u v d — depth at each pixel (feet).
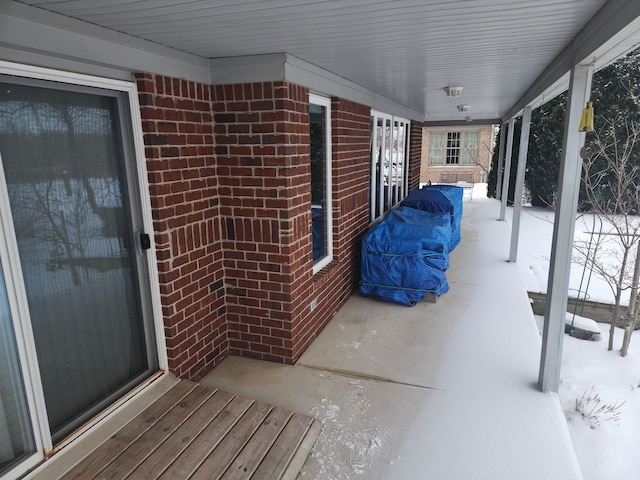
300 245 10.04
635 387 14.42
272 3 5.36
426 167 51.26
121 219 7.63
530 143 36.99
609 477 10.37
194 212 8.86
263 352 10.27
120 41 6.64
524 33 7.18
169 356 8.58
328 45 7.83
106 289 7.48
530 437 7.60
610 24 5.58
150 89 7.46
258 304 10.00
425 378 9.50
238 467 6.54
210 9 5.54
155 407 7.80
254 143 9.09
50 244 6.47
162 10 5.55
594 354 16.61
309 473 6.81
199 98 8.77
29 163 6.08
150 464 6.46
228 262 10.00
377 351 10.70
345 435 7.67
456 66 10.22
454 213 20.11
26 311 5.95
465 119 35.01
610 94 31.24
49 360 6.59
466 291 14.96
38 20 5.42
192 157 8.66
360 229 15.19
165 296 8.27
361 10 5.70
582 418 12.57
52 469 6.25
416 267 13.41
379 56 8.92
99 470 6.29
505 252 20.26
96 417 7.18
